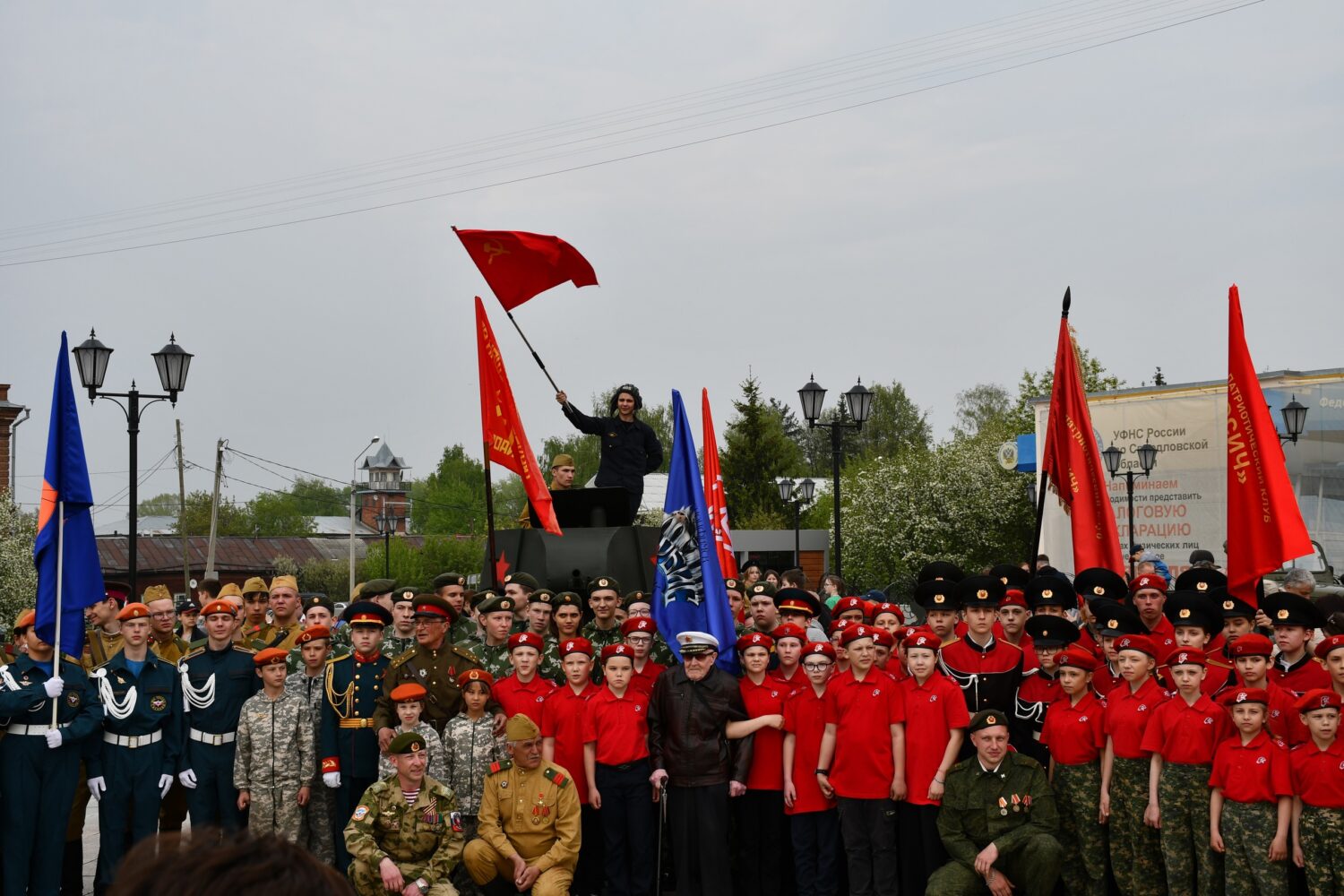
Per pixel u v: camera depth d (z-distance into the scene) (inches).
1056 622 354.6
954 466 1867.6
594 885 381.7
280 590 444.8
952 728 343.9
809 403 783.7
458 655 387.9
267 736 374.0
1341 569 1086.4
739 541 1472.7
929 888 329.1
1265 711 302.8
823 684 365.4
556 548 456.8
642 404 498.0
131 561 660.1
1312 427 1109.1
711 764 355.6
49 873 366.0
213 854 67.7
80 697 372.5
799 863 359.9
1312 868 293.0
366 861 323.0
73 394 389.1
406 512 3855.8
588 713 370.0
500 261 461.1
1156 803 320.8
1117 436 1251.2
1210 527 1195.3
